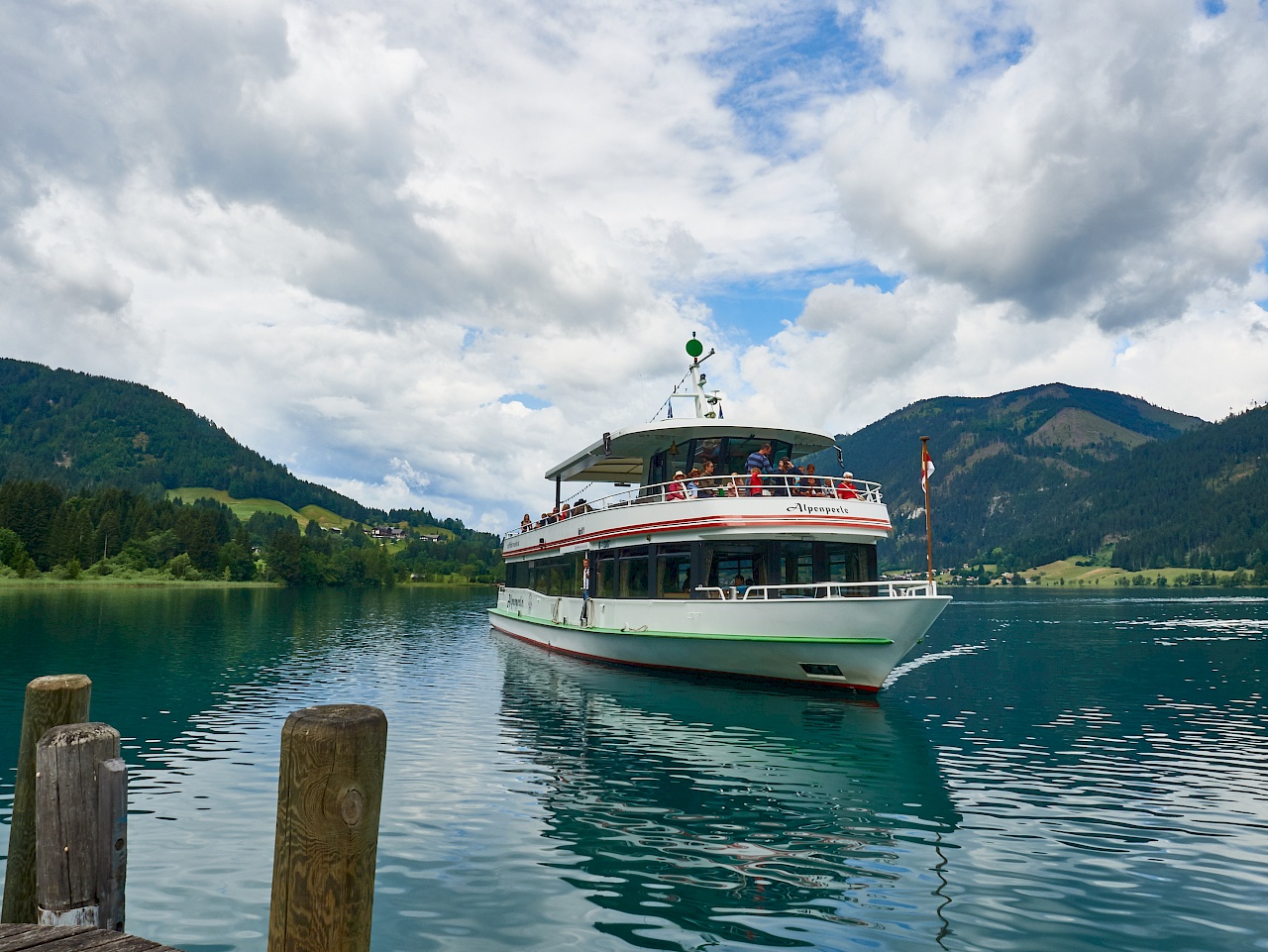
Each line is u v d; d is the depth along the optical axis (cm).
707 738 1736
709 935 784
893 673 3120
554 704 2166
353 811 341
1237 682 2841
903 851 1031
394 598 11412
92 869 425
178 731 1773
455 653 3566
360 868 343
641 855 1007
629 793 1298
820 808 1219
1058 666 3372
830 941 773
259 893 880
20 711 1953
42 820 421
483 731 1797
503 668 2988
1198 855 1024
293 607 8000
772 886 911
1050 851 1038
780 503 2433
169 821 1130
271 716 1959
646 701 2217
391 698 2259
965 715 2095
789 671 2367
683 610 2489
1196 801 1274
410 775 1399
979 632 5484
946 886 916
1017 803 1259
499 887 900
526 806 1212
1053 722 2008
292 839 339
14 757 1502
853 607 2145
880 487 2653
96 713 1994
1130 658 3716
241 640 4103
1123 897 887
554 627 3416
